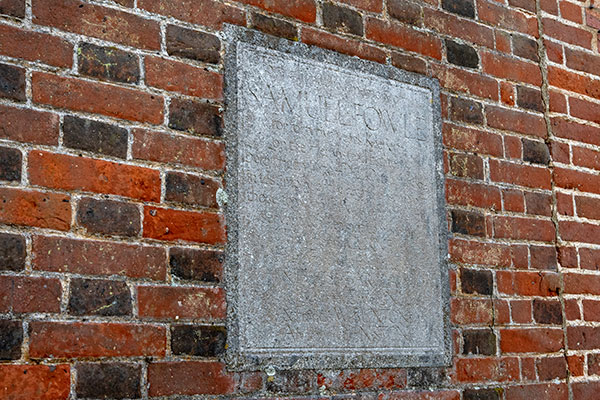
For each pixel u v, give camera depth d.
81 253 1.64
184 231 1.79
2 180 1.58
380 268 2.06
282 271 1.89
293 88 2.03
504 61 2.54
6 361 1.51
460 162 2.33
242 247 1.84
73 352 1.58
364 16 2.24
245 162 1.90
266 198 1.91
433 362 2.10
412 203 2.18
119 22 1.80
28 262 1.57
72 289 1.61
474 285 2.26
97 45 1.76
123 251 1.69
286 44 2.05
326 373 1.91
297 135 2.00
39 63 1.67
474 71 2.45
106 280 1.66
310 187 1.98
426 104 2.29
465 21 2.48
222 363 1.76
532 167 2.50
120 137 1.75
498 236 2.36
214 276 1.80
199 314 1.76
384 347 2.02
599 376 2.47
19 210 1.58
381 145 2.15
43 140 1.64
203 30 1.93
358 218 2.05
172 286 1.74
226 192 1.86
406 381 2.05
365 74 2.18
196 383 1.72
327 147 2.04
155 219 1.75
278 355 1.83
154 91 1.82
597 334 2.51
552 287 2.44
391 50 2.27
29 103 1.64
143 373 1.66
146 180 1.76
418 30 2.35
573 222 2.55
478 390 2.18
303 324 1.89
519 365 2.29
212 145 1.87
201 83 1.89
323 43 2.13
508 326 2.30
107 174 1.71
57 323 1.58
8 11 1.65
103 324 1.63
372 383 1.99
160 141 1.80
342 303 1.97
